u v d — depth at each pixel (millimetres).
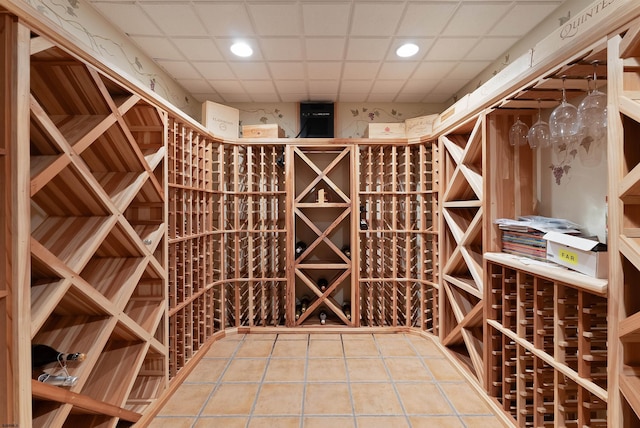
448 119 2193
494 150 1768
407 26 1875
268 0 1641
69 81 1217
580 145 1487
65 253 1196
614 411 979
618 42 961
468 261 1977
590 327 1161
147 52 2174
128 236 1474
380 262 2793
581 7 1556
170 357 1926
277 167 2934
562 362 1248
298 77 2586
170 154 1920
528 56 1375
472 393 1839
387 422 1590
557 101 1542
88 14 1662
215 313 2846
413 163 2943
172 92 2609
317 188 3053
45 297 1021
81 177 1168
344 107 3137
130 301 1776
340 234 3070
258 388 1892
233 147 2758
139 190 1689
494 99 1651
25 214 926
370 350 2402
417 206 2906
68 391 1107
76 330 1310
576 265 1180
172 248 1919
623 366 970
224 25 1864
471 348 1966
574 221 1566
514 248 1635
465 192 2281
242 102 3139
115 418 1377
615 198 977
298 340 2586
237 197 2703
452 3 1666
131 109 1671
